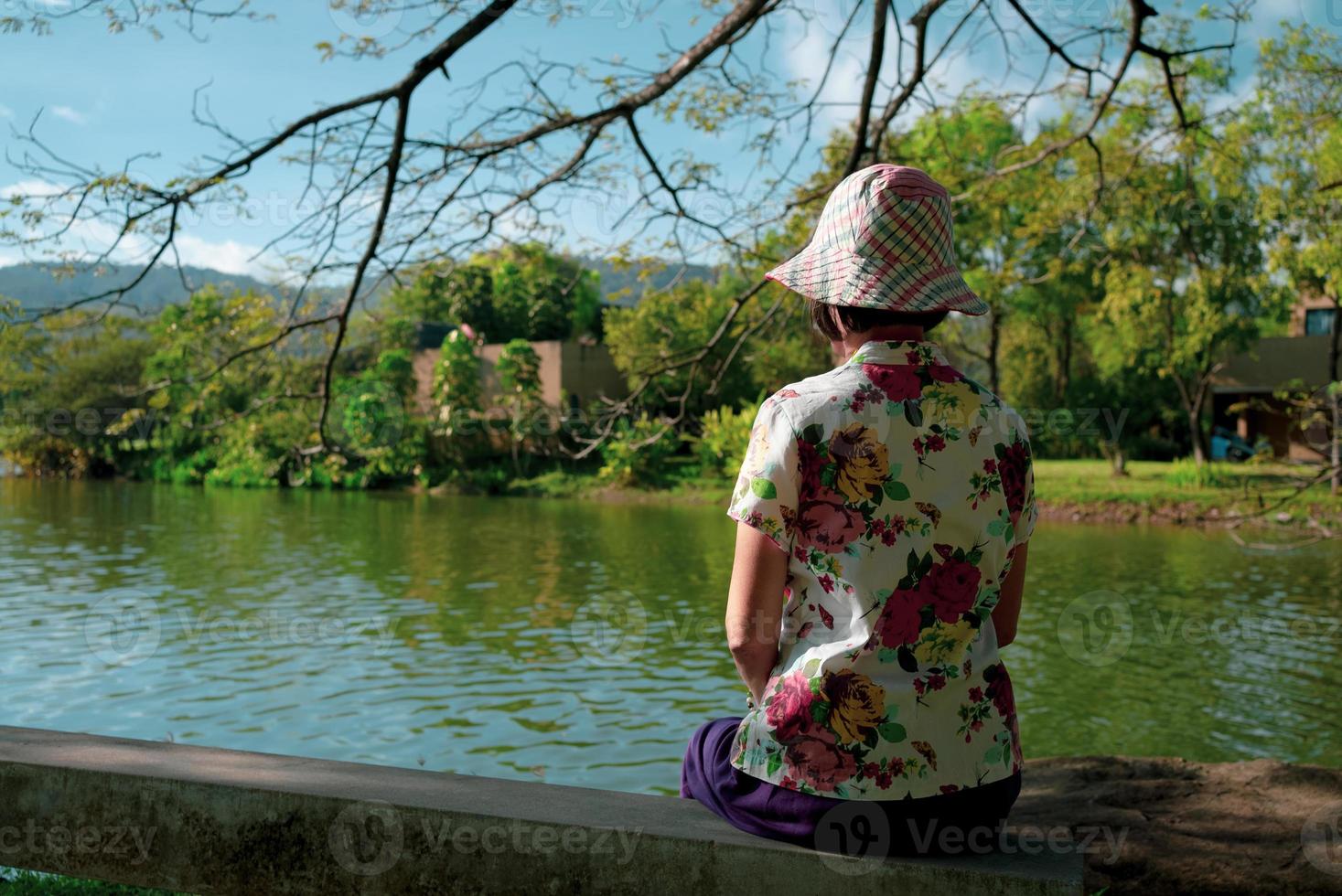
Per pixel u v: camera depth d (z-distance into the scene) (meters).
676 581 18.95
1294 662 12.96
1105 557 21.84
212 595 17.47
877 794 1.77
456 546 23.97
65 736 2.33
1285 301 29.08
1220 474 31.77
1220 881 3.73
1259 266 29.02
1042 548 23.33
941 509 1.78
